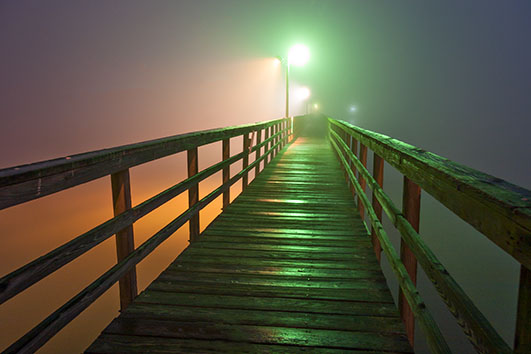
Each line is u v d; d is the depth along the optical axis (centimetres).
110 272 193
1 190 116
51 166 139
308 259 323
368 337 203
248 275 288
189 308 234
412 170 171
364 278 284
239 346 194
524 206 72
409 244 180
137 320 218
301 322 219
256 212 486
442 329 905
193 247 351
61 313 148
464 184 100
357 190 441
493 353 84
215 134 411
